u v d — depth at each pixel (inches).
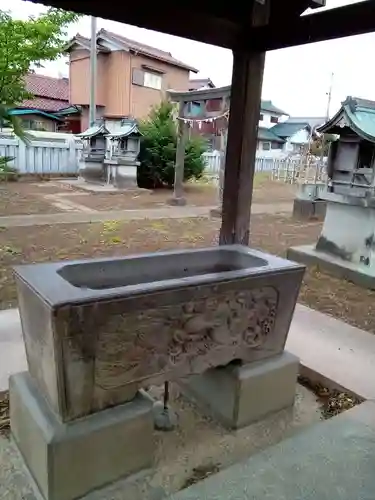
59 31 186.2
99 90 619.8
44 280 57.9
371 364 95.1
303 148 708.7
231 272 67.5
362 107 162.6
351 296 144.9
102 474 58.7
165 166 415.5
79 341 52.9
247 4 94.9
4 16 172.6
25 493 57.8
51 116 621.6
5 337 99.0
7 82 179.2
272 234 249.1
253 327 72.0
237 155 107.2
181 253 78.2
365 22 76.9
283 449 65.2
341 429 70.5
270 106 1032.8
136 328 57.9
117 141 393.1
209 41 93.3
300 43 87.9
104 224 244.8
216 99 289.1
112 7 78.0
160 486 60.6
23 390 62.2
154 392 83.5
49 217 254.8
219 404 75.4
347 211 165.9
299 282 74.7
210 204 349.1
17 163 425.1
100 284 69.7
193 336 64.6
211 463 65.6
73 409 55.7
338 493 57.0
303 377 91.5
